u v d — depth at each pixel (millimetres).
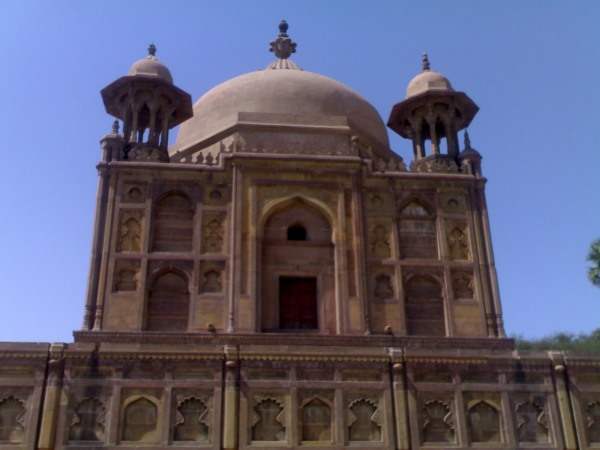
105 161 22828
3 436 17359
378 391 18719
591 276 31828
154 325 20906
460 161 24750
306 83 27703
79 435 17562
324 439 18078
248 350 18812
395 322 21562
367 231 22828
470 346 21219
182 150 26422
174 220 22422
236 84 27891
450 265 22609
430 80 26391
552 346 44344
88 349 18406
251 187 22688
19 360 18156
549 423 18891
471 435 18547
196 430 17891
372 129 28062
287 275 21984
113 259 21469
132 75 24781
